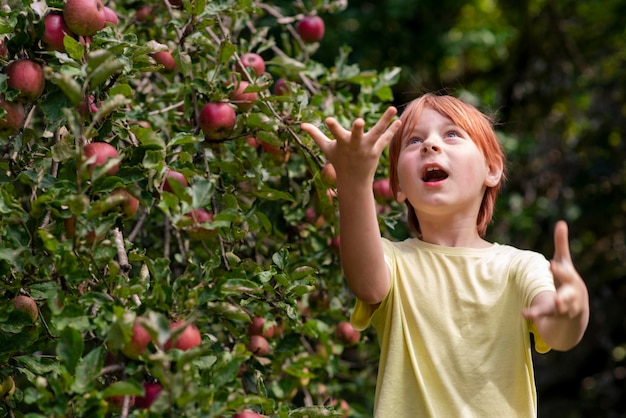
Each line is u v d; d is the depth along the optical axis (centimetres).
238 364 162
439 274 186
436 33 612
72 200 160
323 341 276
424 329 181
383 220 264
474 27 670
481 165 192
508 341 178
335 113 287
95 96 194
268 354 248
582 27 682
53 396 157
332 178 242
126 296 167
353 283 179
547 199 601
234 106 237
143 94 287
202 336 205
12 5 210
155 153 193
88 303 167
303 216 277
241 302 203
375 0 599
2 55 196
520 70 661
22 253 171
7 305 182
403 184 192
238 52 287
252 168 241
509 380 176
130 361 168
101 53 167
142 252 202
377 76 309
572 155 632
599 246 645
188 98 239
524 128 644
